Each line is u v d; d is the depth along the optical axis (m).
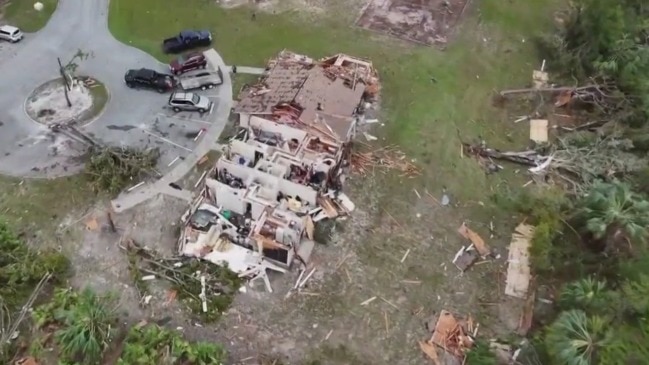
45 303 30.41
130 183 35.69
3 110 39.34
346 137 36.88
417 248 33.88
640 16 44.00
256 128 37.66
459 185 37.06
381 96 41.78
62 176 35.88
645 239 30.42
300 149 35.94
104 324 28.86
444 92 42.38
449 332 30.42
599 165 37.09
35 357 28.48
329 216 34.56
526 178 37.72
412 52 45.06
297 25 46.78
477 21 47.88
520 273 33.06
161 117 39.50
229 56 44.03
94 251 32.72
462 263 33.41
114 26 45.59
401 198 36.06
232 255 32.53
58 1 47.16
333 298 31.50
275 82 39.59
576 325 26.42
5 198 34.66
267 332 30.00
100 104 40.03
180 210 34.66
